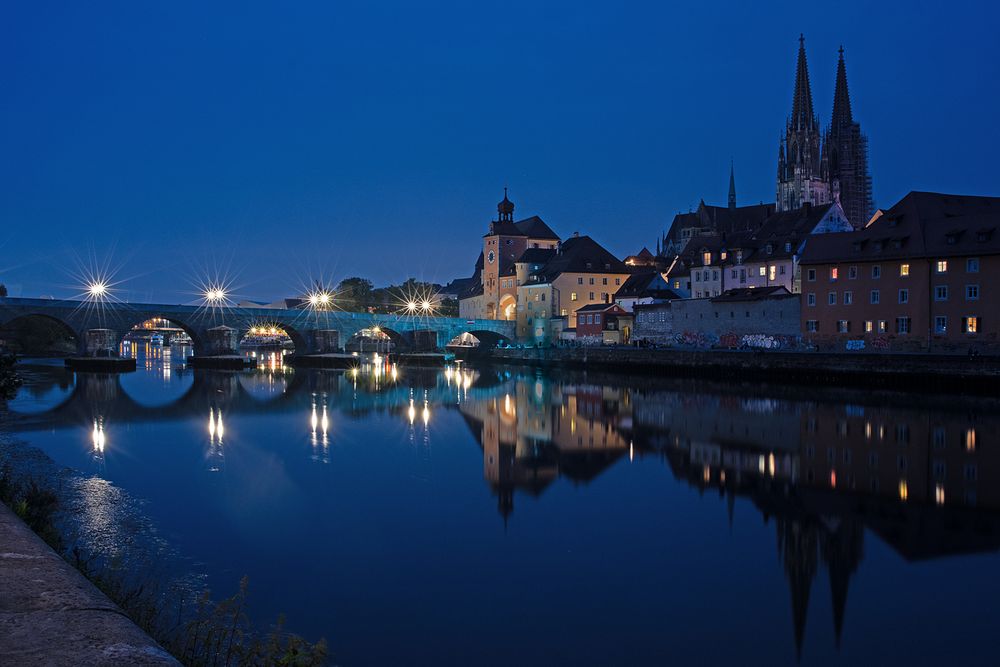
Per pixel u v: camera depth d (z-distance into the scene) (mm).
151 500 34000
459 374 122312
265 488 37094
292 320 146750
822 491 37750
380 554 27141
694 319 117000
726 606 23031
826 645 20344
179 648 14375
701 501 35656
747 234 139125
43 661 7789
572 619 21766
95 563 24094
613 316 142125
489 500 35469
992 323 83750
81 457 44312
